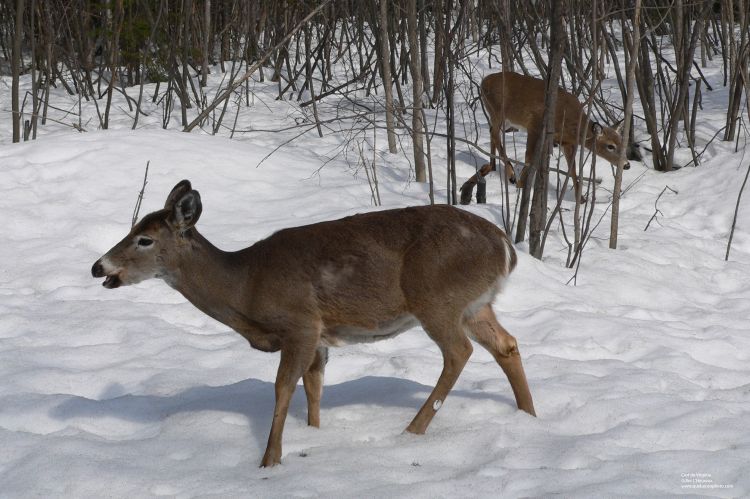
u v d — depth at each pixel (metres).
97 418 7.49
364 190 14.88
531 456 6.54
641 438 6.88
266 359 9.02
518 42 22.06
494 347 7.33
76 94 23.81
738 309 11.29
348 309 6.78
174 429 7.20
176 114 21.58
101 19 25.70
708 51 24.22
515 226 13.65
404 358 8.94
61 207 13.28
